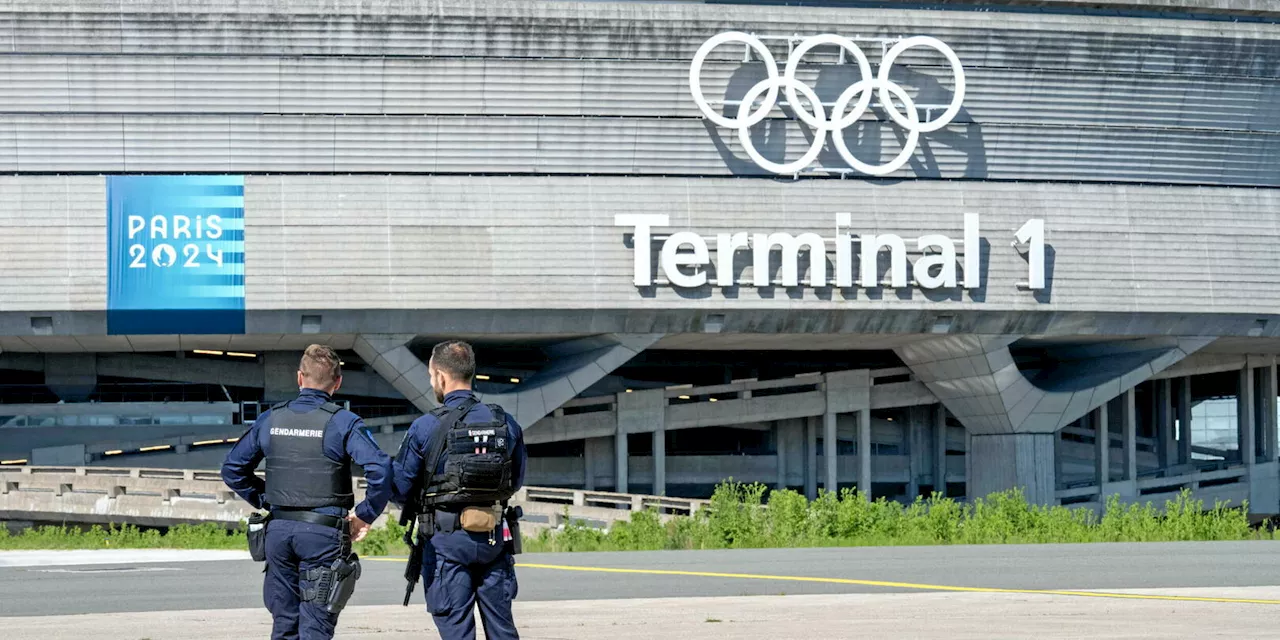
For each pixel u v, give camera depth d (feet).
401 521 72.23
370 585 148.46
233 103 414.21
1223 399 632.79
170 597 132.46
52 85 408.87
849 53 432.25
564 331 428.15
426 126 418.92
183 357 499.51
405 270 416.05
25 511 362.74
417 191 417.49
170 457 482.28
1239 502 571.69
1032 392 480.64
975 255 437.17
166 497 352.69
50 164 410.11
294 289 411.75
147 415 492.95
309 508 72.18
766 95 425.28
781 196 430.61
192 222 409.49
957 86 434.30
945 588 136.15
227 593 137.08
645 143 426.92
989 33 436.35
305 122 415.44
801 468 545.85
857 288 434.71
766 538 274.98
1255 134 465.47
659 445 502.79
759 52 422.82
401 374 427.33
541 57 419.33
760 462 541.75
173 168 413.80
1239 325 467.93
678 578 155.02
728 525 273.95
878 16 430.61
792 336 449.89
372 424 463.83
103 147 410.93
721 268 425.69
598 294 421.59
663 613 108.27
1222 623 99.81
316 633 71.67
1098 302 449.89
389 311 415.85
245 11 409.49
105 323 407.44
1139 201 454.40
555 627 99.14
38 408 483.51
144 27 408.46
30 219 404.57
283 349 490.49
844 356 558.97
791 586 141.28
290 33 411.75
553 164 425.28
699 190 427.33
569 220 422.00
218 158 414.41
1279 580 144.46
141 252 407.03
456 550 69.10
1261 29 456.04
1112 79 449.48
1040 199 446.60
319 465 72.49
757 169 431.84
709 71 425.28
